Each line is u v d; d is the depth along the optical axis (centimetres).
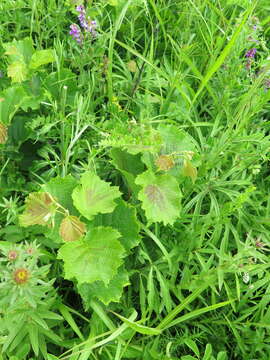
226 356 40
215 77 52
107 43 55
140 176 38
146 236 43
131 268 42
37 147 46
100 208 37
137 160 42
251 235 45
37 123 41
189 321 41
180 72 50
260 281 40
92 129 47
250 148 46
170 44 58
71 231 34
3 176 44
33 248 31
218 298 42
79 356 36
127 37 54
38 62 45
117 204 38
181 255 41
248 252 38
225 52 39
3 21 52
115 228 39
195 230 41
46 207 35
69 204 38
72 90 48
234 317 42
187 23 54
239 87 51
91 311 40
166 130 43
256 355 41
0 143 39
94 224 39
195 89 55
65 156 42
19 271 29
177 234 43
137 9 56
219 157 43
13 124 45
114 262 36
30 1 50
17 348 35
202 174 43
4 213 41
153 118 44
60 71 47
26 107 44
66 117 42
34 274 30
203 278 39
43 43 54
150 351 37
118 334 33
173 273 41
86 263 36
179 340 39
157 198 38
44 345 34
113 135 39
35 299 31
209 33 54
